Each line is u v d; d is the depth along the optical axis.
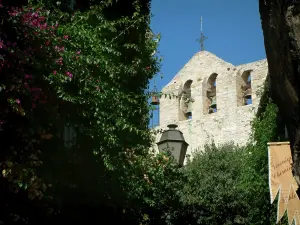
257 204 18.62
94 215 10.70
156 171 11.59
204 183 24.33
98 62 9.13
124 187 10.79
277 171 12.88
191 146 43.75
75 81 8.94
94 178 10.40
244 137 40.81
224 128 42.31
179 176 12.68
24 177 7.61
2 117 7.48
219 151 27.91
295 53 7.23
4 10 7.80
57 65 8.31
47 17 8.88
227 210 22.56
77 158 10.10
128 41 12.56
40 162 7.93
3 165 7.48
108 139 9.33
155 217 13.22
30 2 8.88
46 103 8.26
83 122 9.34
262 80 41.50
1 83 7.41
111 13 12.95
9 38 7.86
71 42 9.02
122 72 11.33
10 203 7.94
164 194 12.98
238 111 41.97
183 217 16.38
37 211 8.47
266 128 17.53
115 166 10.18
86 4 12.50
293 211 12.73
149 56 12.37
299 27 7.14
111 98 9.45
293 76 7.62
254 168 18.25
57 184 9.45
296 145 8.26
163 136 12.17
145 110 11.40
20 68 7.64
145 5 13.91
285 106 8.58
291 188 12.73
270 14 7.88
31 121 7.88
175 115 45.47
